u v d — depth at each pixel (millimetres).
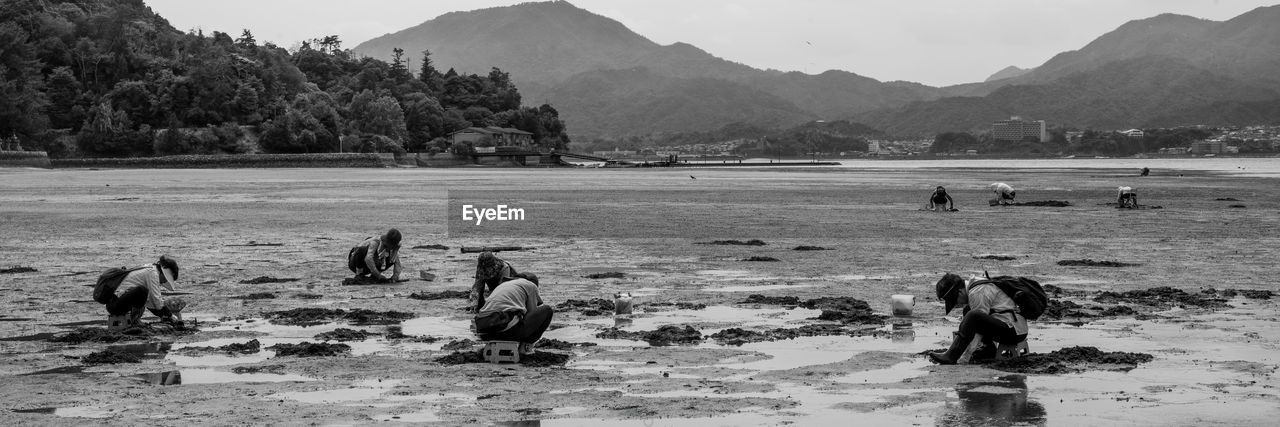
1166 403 11578
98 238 36188
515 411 11320
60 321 17875
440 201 64438
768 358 14430
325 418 11008
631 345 15492
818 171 172000
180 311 17812
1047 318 17844
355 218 47562
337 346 15102
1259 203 61375
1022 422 10758
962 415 11086
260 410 11359
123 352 14930
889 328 16953
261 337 16281
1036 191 82500
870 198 69375
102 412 11273
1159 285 22734
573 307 19469
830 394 12148
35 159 199125
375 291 21859
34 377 13156
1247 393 12062
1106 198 69812
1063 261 27375
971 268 26250
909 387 12523
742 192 79125
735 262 27781
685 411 11289
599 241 34750
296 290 22062
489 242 34406
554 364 14055
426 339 16109
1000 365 13852
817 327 16938
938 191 53375
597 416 11094
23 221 45188
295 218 47719
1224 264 27266
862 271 25609
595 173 154625
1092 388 12391
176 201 64562
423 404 11680
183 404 11656
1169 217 47625
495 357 14133
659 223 43938
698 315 18469
